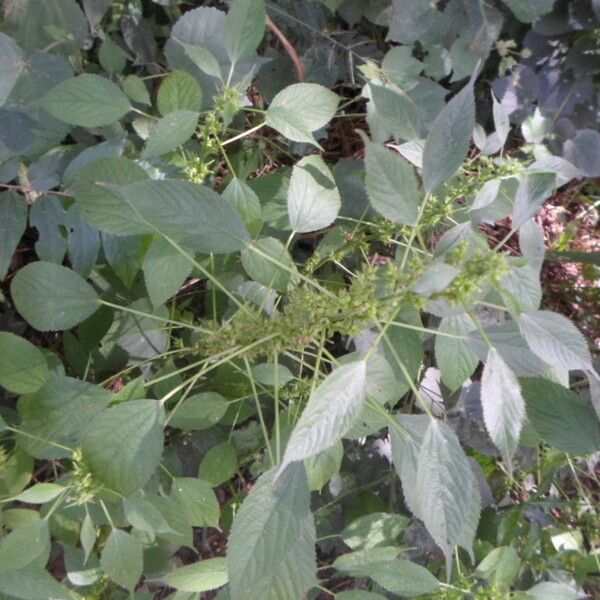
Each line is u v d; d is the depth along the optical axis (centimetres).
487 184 43
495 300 41
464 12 65
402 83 64
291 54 62
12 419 53
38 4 53
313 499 61
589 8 70
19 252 62
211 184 57
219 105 46
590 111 77
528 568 59
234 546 34
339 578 67
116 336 54
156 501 45
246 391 54
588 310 84
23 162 49
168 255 42
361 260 63
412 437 40
